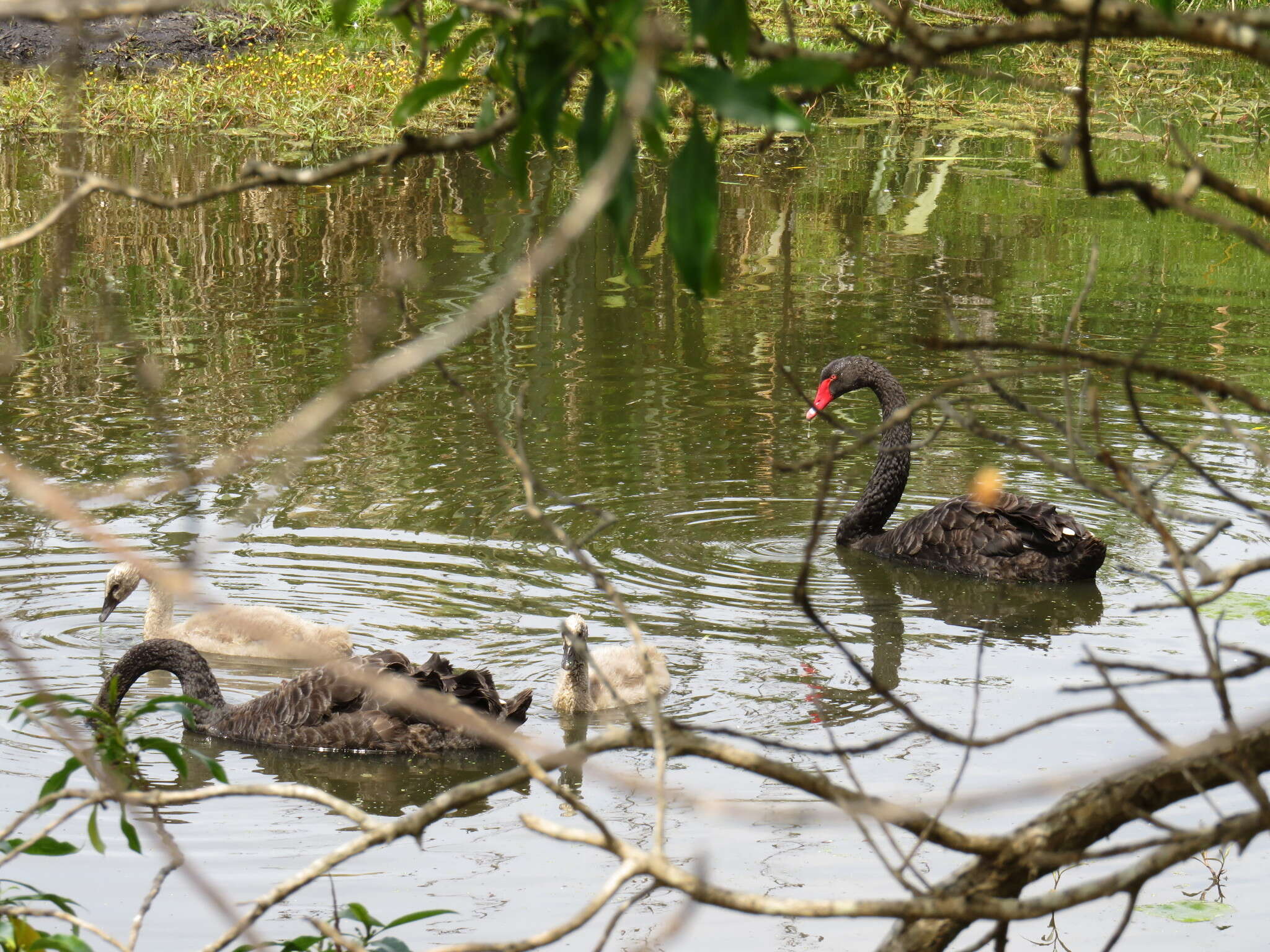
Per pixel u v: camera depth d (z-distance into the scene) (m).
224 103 28.44
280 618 10.08
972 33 2.95
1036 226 21.80
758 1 26.58
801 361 16.38
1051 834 3.54
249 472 13.41
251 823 8.01
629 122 2.09
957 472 14.22
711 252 3.11
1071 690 3.47
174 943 6.69
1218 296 18.45
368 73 28.45
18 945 4.16
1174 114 28.67
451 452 14.01
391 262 4.49
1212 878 7.21
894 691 9.52
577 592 11.26
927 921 3.70
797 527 12.83
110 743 4.50
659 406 15.23
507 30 3.27
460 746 9.08
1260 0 24.33
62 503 2.16
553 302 18.41
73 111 2.33
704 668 9.97
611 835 3.07
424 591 11.17
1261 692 9.24
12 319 17.11
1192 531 12.45
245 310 17.69
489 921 6.90
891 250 20.45
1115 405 15.27
